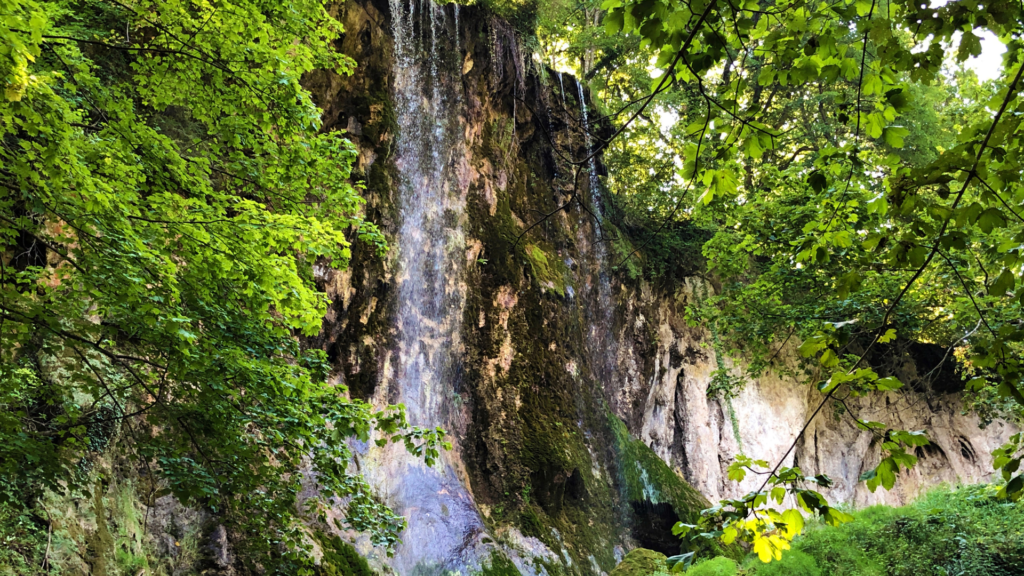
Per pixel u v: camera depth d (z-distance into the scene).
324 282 11.84
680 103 20.17
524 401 14.36
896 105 3.06
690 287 20.73
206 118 6.17
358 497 6.22
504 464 13.41
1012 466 2.86
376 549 10.10
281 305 5.59
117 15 7.30
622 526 14.77
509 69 16.69
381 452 11.51
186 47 5.66
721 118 3.13
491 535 11.95
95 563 5.97
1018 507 10.91
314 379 6.55
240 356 5.45
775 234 11.90
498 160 16.20
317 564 8.46
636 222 20.28
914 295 10.29
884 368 22.09
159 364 5.39
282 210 6.65
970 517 10.92
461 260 14.45
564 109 17.98
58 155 3.99
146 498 7.16
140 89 5.94
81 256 4.34
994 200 2.63
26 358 5.39
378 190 13.30
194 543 7.36
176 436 5.35
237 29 5.57
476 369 14.03
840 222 7.49
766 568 10.40
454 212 14.67
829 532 11.27
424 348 13.26
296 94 5.72
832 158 3.92
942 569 10.09
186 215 5.06
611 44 21.11
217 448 5.42
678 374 19.91
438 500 11.67
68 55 5.41
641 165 21.73
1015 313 8.80
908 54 2.83
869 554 10.89
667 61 2.82
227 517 6.73
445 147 14.95
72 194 4.33
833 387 2.45
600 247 18.20
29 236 6.07
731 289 14.49
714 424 19.77
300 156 6.24
